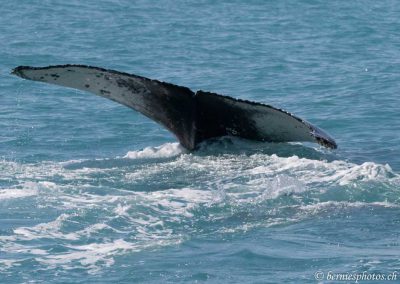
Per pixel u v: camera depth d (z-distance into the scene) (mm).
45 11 144250
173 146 53875
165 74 94938
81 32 124375
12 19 135500
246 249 38688
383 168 48125
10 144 62375
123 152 60781
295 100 79500
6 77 90000
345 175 47594
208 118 52188
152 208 43562
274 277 36000
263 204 44188
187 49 111438
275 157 51031
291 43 117188
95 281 35562
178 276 36062
